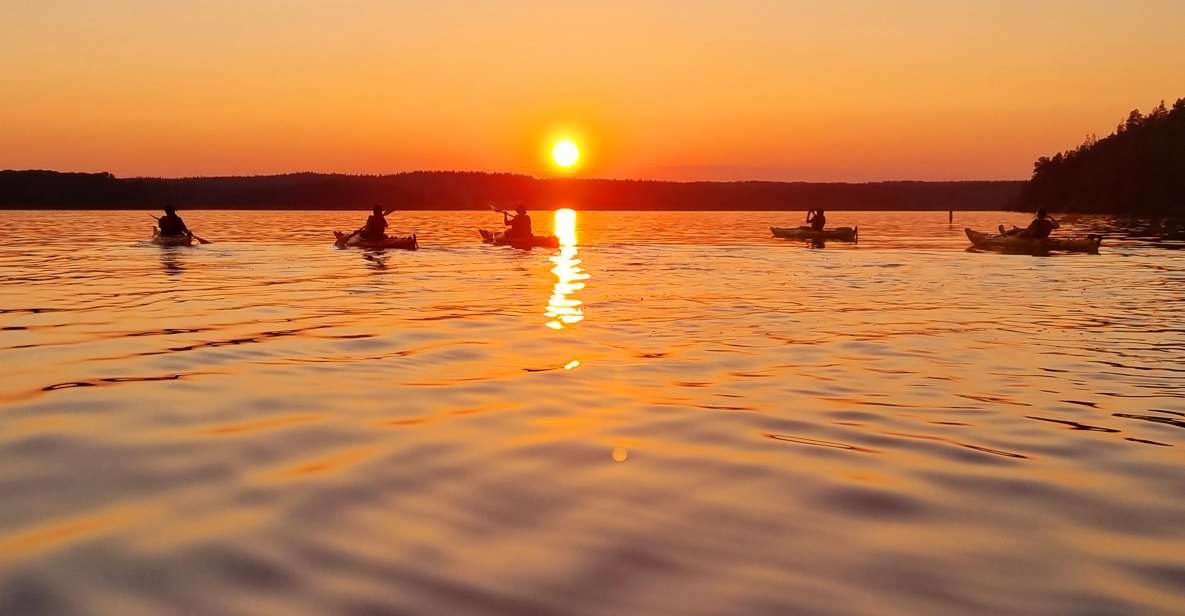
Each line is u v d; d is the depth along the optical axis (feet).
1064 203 287.69
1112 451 14.08
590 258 62.69
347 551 9.76
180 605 8.44
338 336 25.79
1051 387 19.26
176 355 22.18
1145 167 257.14
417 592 8.76
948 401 17.79
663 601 8.60
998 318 30.99
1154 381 19.97
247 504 11.21
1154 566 9.56
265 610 8.34
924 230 129.39
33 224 122.83
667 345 24.71
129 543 9.89
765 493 11.86
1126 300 36.99
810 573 9.30
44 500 11.26
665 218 206.28
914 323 29.55
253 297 36.14
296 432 14.74
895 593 8.84
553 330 27.43
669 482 12.29
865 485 12.24
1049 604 8.64
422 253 66.39
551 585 8.95
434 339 25.41
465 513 10.99
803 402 17.58
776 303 35.24
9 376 19.16
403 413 16.25
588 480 12.34
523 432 14.96
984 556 9.80
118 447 13.65
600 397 17.87
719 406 17.13
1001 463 13.39
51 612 8.28
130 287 39.73
